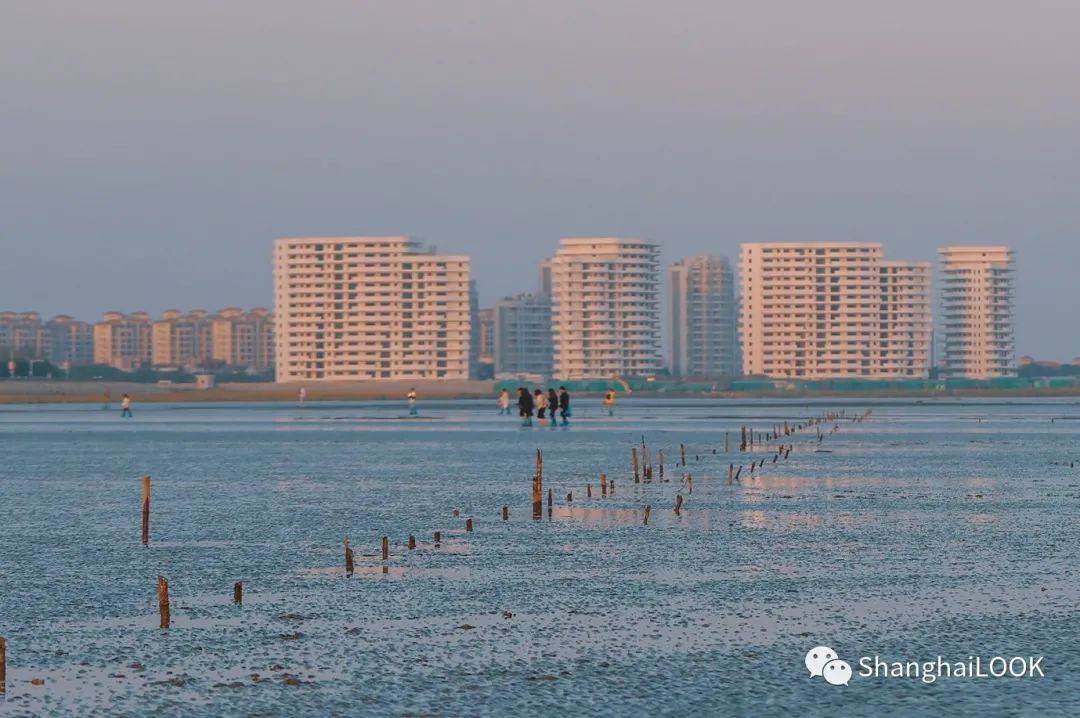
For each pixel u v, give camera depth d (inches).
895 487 4982.8
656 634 2321.6
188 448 7539.4
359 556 3240.7
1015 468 5890.8
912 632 2317.9
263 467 6072.8
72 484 5221.5
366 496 4709.6
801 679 2014.0
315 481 5319.9
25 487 5088.6
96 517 4079.7
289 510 4264.3
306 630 2365.9
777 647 2218.3
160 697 1926.7
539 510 4015.8
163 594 2405.3
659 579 2869.1
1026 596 2640.3
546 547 3371.1
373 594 2711.6
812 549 3309.5
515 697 1926.7
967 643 2230.6
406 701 1907.0
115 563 3139.8
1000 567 3004.4
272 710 1865.2
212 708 1873.8
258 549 3366.1
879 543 3412.9
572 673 2057.1
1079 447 7416.3
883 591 2706.7
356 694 1941.4
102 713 1851.6
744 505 4355.3
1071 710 1846.7
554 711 1859.0
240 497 4682.6
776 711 1857.8
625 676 2037.4
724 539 3506.4
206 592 2743.6
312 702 1903.3
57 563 3142.2
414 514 4131.4
